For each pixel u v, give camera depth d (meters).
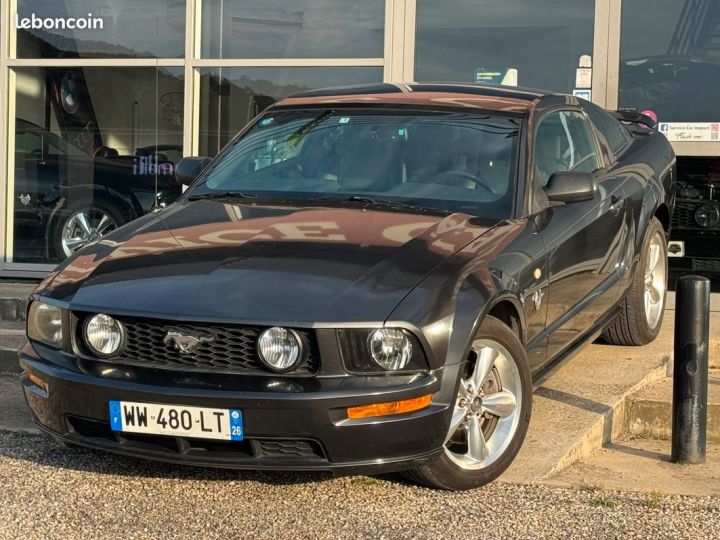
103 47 9.16
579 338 5.47
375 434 3.85
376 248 4.29
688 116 8.09
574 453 4.84
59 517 4.09
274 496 4.30
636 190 6.08
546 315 4.86
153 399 3.93
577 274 5.20
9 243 9.30
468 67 8.52
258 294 3.98
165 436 3.97
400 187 5.04
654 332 6.58
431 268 4.14
